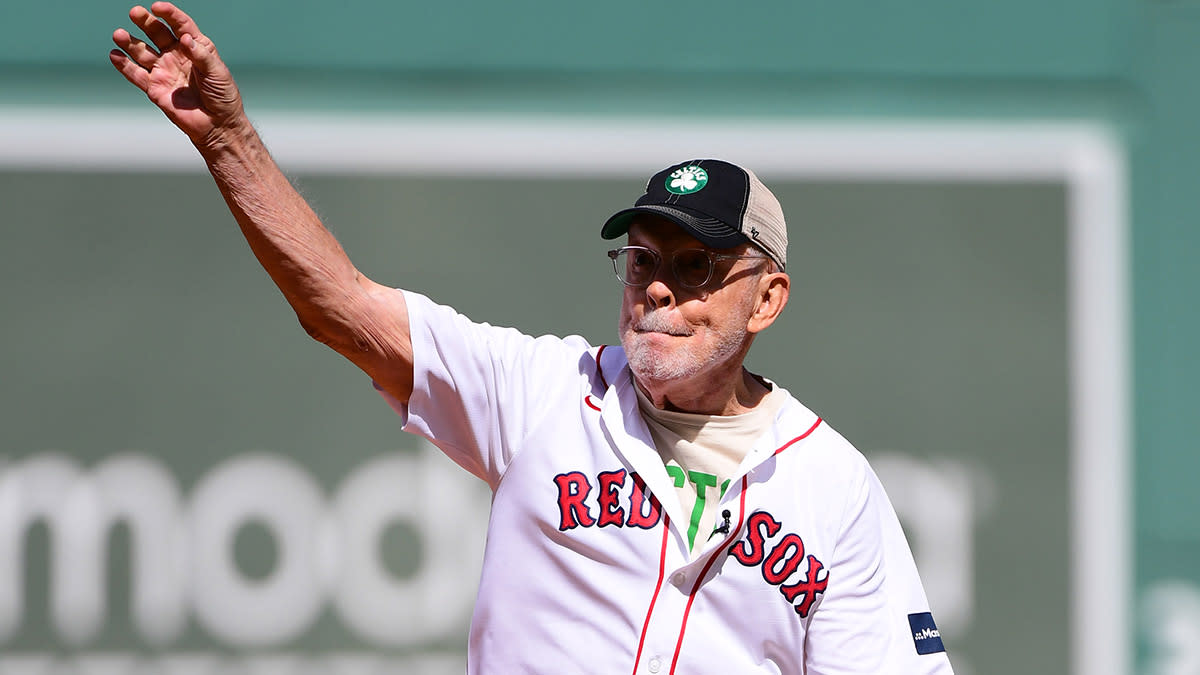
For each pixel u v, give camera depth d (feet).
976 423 61.67
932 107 62.23
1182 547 62.08
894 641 26.27
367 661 59.16
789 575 25.14
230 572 58.90
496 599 25.29
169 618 58.59
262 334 59.72
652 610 24.47
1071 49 62.80
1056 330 62.18
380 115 60.54
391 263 60.29
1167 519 62.13
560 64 61.26
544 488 25.20
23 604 58.03
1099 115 62.69
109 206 59.47
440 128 60.70
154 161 59.77
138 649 58.34
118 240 59.41
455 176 60.75
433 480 59.88
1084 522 61.77
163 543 58.75
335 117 60.34
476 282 60.54
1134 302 62.49
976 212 62.18
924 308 61.77
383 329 24.75
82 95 59.41
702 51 61.72
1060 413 62.03
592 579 24.64
